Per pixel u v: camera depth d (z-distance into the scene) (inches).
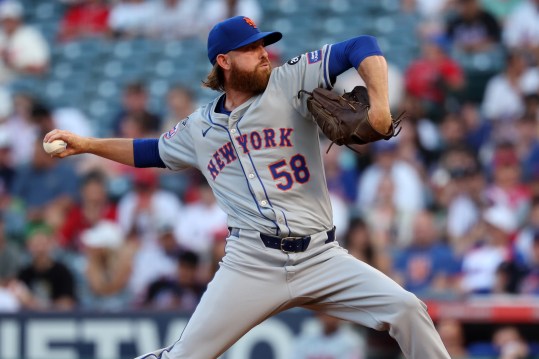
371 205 1405.0
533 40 1775.3
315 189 614.5
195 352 611.2
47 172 1557.6
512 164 1393.9
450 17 1889.8
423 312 587.5
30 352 1095.6
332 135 578.6
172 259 1290.6
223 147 623.2
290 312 1040.8
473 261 1211.2
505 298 1070.4
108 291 1282.0
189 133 645.3
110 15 2105.1
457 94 1691.7
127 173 1520.7
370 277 598.2
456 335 1032.2
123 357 1078.4
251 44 610.5
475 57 1784.0
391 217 1363.2
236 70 609.3
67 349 1090.1
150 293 1235.9
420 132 1496.1
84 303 1279.5
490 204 1352.1
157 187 1444.4
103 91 1953.7
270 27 1978.3
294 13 1993.1
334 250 619.5
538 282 1155.3
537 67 1686.8
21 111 1701.5
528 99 1520.7
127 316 1080.2
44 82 2004.2
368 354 1039.0
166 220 1395.2
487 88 1722.4
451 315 1035.9
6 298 1223.5
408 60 1818.4
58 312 1095.6
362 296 597.6
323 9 1989.4
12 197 1561.3
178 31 2018.9
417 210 1358.3
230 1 1966.0
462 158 1421.0
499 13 1882.4
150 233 1382.9
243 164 611.8
